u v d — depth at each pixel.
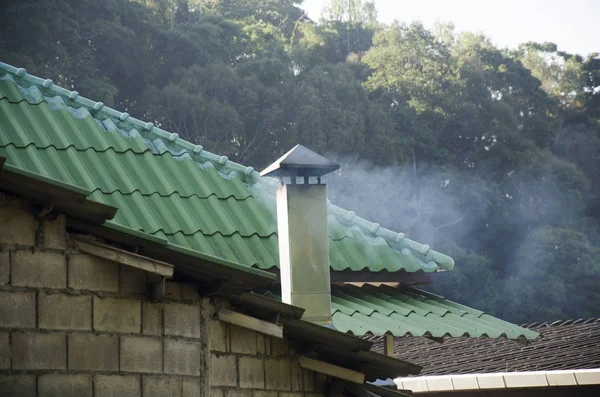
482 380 20.20
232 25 69.31
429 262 16.39
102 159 14.89
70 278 10.25
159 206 14.70
